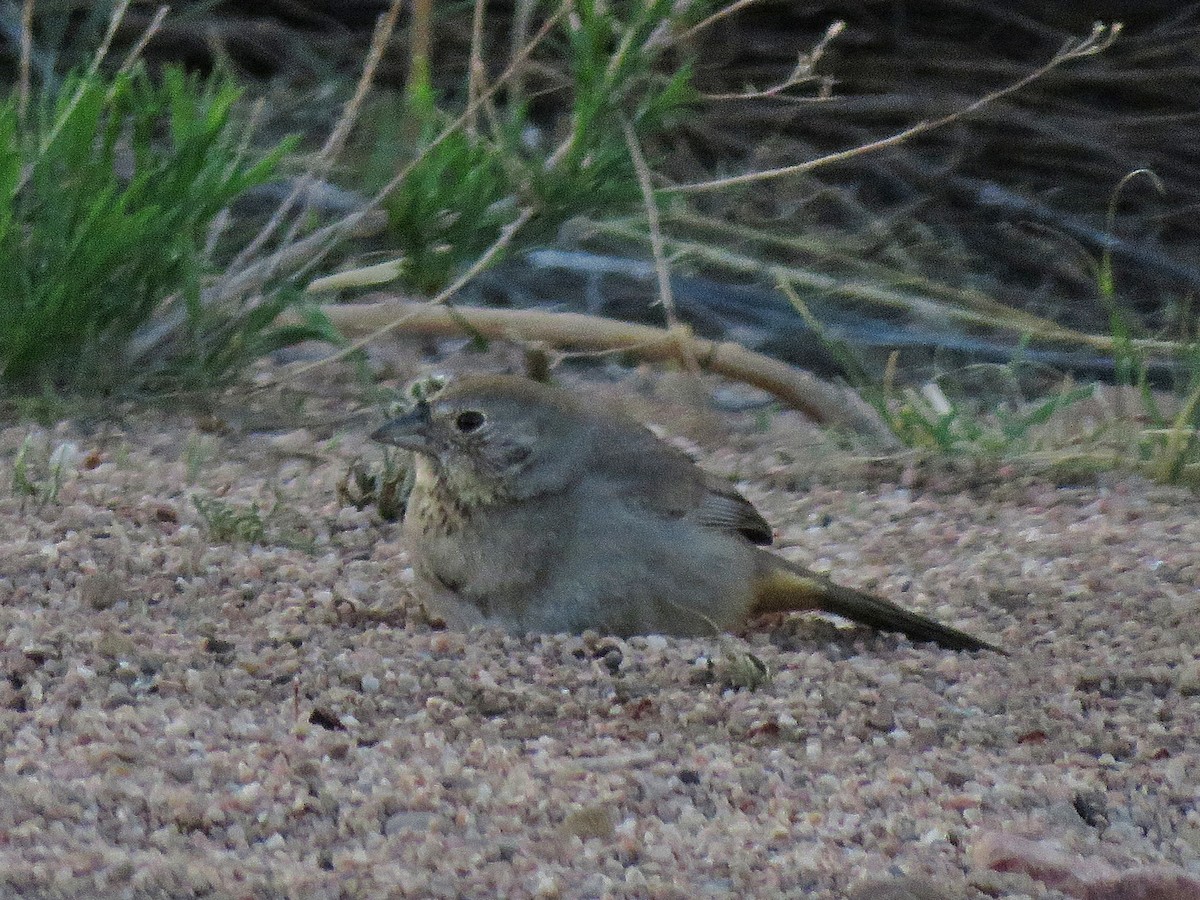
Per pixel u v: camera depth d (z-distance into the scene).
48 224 11.48
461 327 12.86
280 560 9.43
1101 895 6.27
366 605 9.03
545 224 12.15
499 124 12.38
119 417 11.58
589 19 11.76
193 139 11.49
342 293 14.21
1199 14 20.80
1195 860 6.76
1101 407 13.98
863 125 19.28
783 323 15.45
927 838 6.69
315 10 19.02
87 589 8.62
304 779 6.80
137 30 18.05
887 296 14.94
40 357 11.59
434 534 8.77
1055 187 19.47
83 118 11.42
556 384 13.35
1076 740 7.84
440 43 18.56
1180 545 10.65
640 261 15.45
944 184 18.80
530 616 8.72
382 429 8.68
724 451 12.27
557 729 7.61
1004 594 9.72
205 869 5.96
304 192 14.52
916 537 10.74
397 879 6.03
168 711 7.35
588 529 8.63
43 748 6.94
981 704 8.19
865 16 19.98
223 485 10.64
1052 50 20.28
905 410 12.34
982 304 16.14
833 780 7.19
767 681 8.13
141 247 11.52
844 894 6.16
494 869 6.18
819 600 9.02
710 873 6.28
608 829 6.55
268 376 12.73
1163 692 8.50
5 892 5.75
